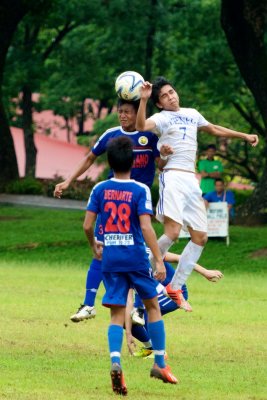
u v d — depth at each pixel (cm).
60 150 16175
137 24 11906
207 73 11188
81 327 3562
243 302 4506
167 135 2972
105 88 13688
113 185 2502
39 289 4822
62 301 4338
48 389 2484
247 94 11938
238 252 6975
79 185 10700
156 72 13012
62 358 2941
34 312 3938
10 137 10900
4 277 5409
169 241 2994
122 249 2478
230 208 7219
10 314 3859
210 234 7050
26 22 11612
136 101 2936
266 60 8006
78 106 15125
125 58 12431
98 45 12662
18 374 2670
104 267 2498
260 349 3191
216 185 7125
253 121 12238
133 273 2489
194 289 5091
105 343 3238
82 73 13238
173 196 2981
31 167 13600
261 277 6056
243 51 7994
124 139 2516
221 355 3073
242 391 2534
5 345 3144
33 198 10362
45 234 7750
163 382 2581
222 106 12100
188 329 3597
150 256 2977
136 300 2964
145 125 2880
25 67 12275
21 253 7188
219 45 10838
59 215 8906
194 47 11306
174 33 11925
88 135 15650
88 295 3083
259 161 13125
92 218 2520
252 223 8138
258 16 7862
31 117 13700
